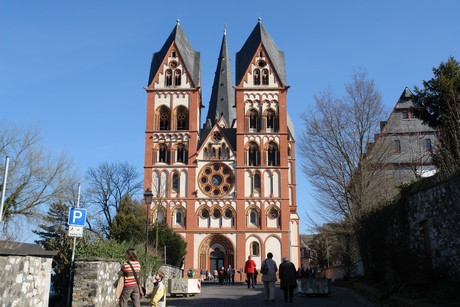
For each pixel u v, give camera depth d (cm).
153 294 1731
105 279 1869
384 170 3675
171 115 7425
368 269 3069
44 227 4447
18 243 3616
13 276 1198
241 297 2816
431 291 1656
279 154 7262
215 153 7300
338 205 3794
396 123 5412
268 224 7012
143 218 5716
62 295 2058
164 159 7294
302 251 13012
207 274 6838
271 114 7475
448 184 1727
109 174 6925
